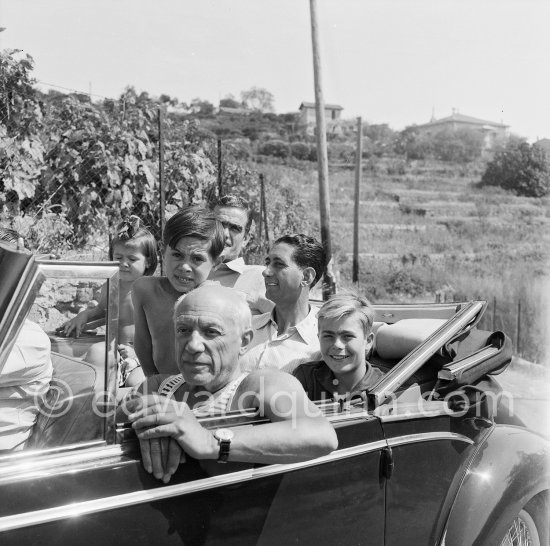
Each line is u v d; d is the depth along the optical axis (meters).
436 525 2.60
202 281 3.09
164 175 7.40
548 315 12.70
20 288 1.75
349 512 2.31
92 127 6.63
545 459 2.88
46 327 2.13
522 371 9.33
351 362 2.73
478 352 2.87
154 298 3.17
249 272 4.01
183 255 3.03
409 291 15.23
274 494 2.10
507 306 13.49
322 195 11.70
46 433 1.99
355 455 2.32
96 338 2.05
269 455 1.94
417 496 2.54
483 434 2.80
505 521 2.67
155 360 3.22
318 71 11.77
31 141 6.10
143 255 3.42
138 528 1.83
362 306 2.77
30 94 6.08
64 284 2.11
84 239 6.58
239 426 2.00
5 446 2.00
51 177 6.44
